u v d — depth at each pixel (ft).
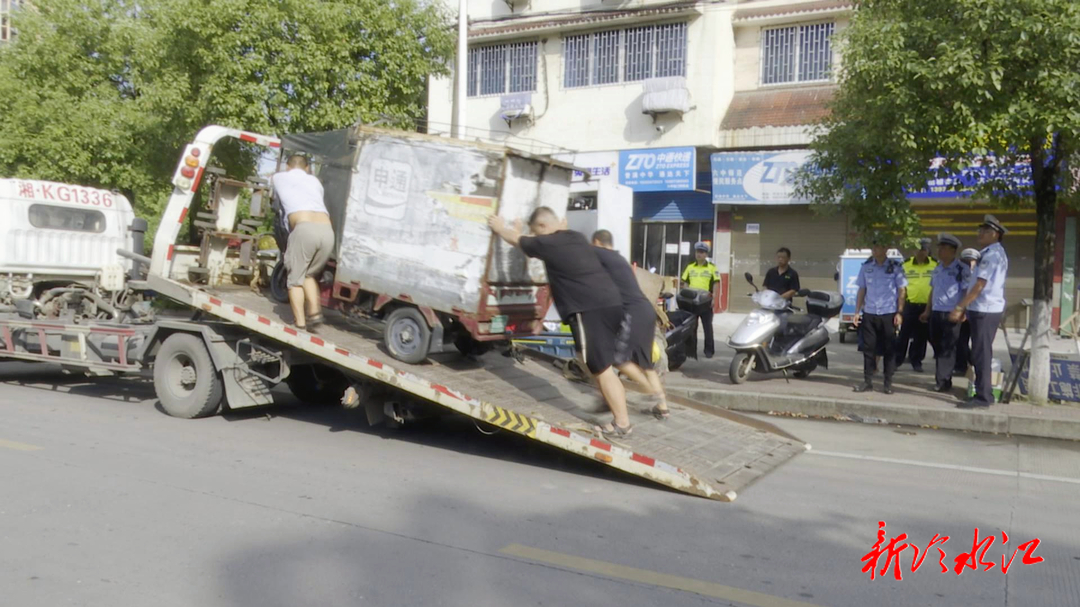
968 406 31.17
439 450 25.40
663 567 16.08
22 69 61.41
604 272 22.91
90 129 58.65
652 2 71.67
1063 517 19.81
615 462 21.67
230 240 31.07
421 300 25.25
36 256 38.78
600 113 73.41
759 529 18.51
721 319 69.31
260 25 45.24
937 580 15.80
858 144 33.40
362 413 31.14
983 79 28.37
